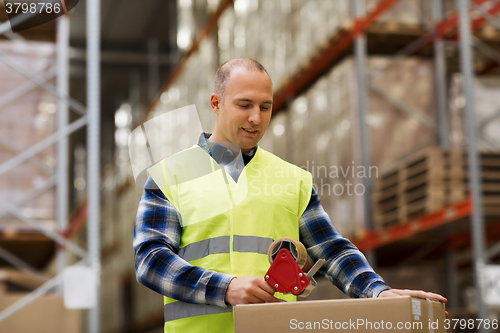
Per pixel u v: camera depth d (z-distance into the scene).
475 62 7.28
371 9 6.21
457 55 6.87
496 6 5.91
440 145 6.27
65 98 5.18
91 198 4.84
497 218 5.84
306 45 6.85
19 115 5.60
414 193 5.72
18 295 4.86
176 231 1.83
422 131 6.28
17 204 5.50
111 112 17.34
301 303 1.54
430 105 6.36
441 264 7.68
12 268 7.18
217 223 1.82
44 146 5.24
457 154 5.62
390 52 6.86
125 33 13.92
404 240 6.58
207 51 9.47
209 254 1.81
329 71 6.97
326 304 1.51
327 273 1.93
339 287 1.91
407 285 6.25
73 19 12.47
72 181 17.36
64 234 5.59
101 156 17.41
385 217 6.00
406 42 6.68
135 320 12.73
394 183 5.93
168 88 11.96
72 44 13.54
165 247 1.76
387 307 1.46
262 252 1.83
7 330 4.64
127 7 12.78
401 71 6.36
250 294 1.62
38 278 6.22
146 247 1.76
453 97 6.44
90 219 4.80
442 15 6.61
